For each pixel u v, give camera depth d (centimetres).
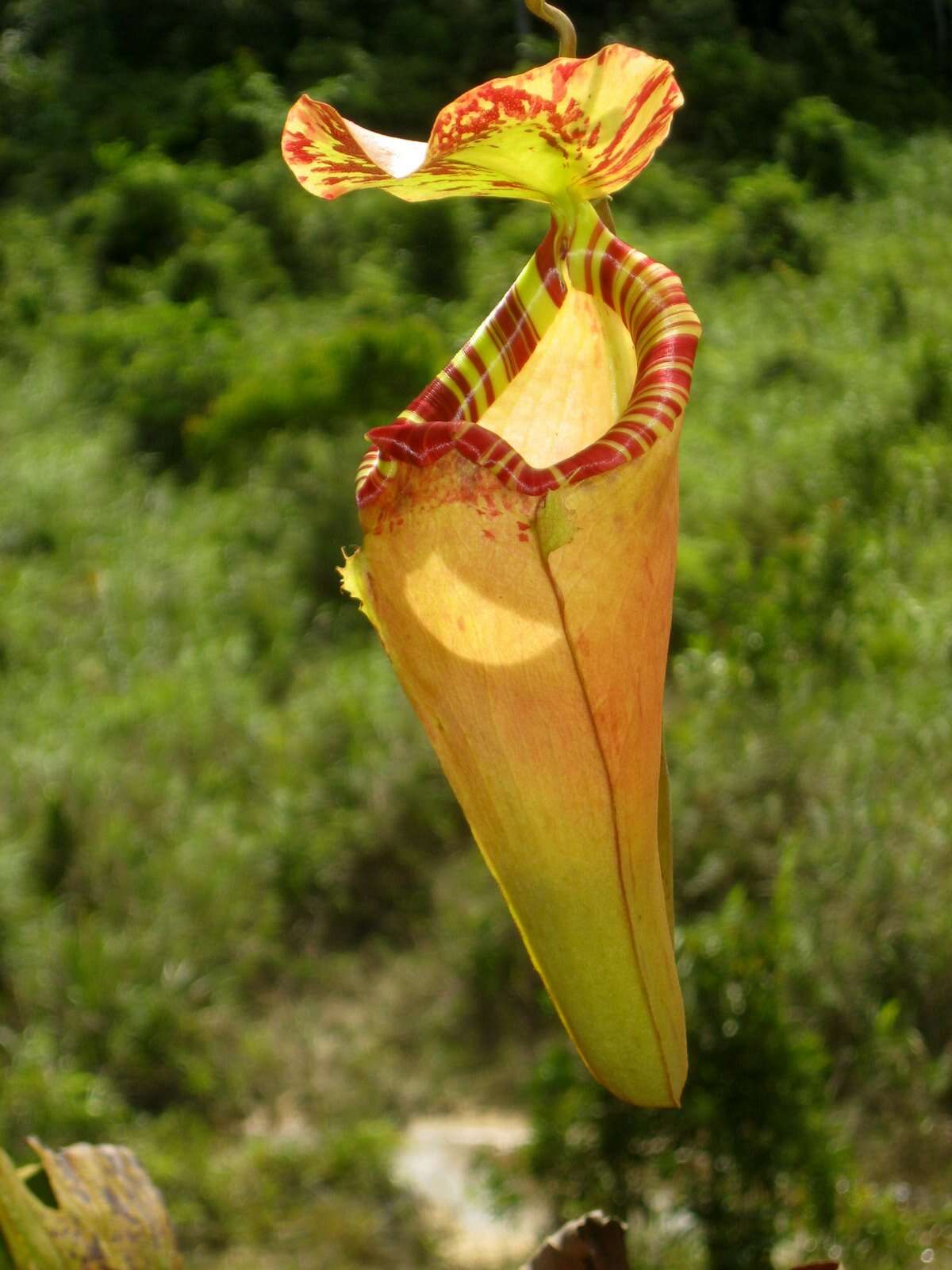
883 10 2617
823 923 532
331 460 1036
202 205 1664
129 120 1981
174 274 1530
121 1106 523
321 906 660
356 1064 556
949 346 1269
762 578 862
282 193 1683
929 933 522
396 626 67
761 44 2436
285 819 684
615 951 69
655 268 71
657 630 67
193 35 2300
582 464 63
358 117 2052
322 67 2173
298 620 909
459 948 591
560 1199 390
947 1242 402
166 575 951
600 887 68
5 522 1034
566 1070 397
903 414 1125
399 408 1148
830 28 2372
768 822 602
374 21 2420
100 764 719
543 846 68
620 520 64
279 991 613
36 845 652
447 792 693
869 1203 398
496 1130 518
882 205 1814
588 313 76
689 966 390
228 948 615
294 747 747
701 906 581
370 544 66
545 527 63
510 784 67
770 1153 367
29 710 793
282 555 966
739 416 1184
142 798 696
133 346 1348
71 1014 559
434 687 68
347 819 685
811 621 805
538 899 69
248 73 2050
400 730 734
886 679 756
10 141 2036
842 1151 376
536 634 65
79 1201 83
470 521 64
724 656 773
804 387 1243
